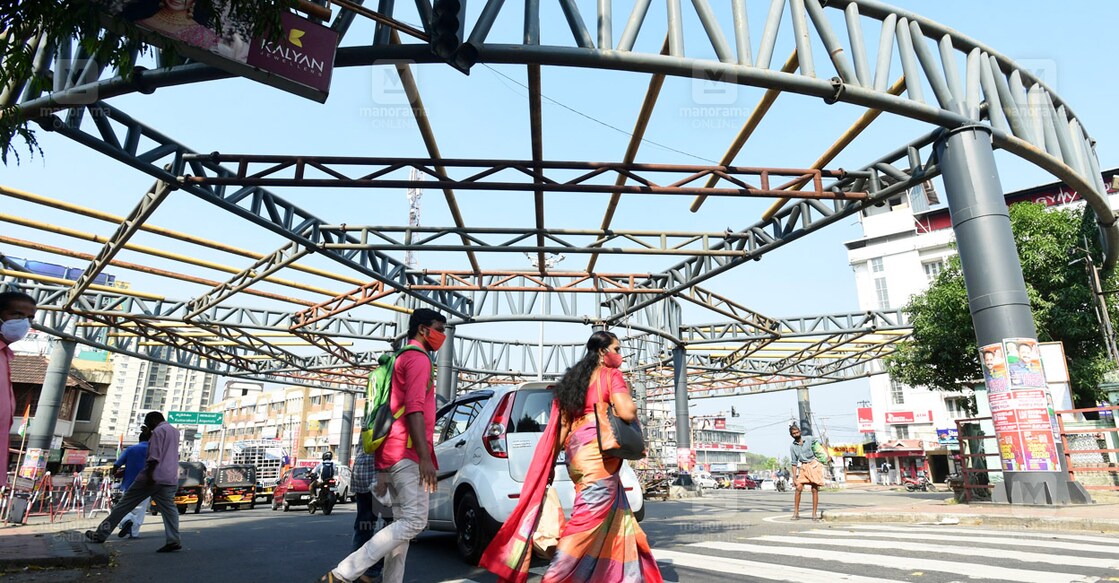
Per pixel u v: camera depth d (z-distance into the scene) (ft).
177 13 17.34
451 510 19.40
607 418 9.89
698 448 333.21
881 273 138.10
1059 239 54.29
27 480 54.85
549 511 10.40
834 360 114.93
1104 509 26.14
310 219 45.60
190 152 35.19
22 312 10.56
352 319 77.25
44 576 15.92
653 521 30.55
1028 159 37.96
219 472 73.36
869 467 150.82
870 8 33.04
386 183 34.50
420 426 11.36
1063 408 35.86
